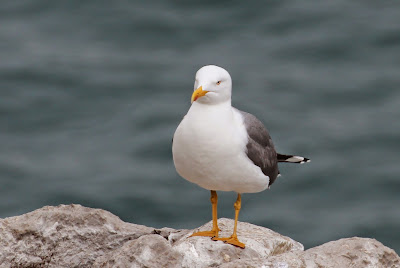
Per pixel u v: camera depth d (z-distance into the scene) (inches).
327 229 738.8
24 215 426.3
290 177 826.2
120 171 850.8
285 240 420.5
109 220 433.4
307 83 1032.2
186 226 753.0
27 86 1045.8
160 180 829.8
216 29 1190.3
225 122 372.8
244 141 377.7
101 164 867.4
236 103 987.9
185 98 1018.1
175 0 1254.9
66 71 1079.0
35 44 1162.6
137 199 796.6
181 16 1220.5
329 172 834.2
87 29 1203.2
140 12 1232.8
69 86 1047.0
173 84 1053.2
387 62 1072.2
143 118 968.9
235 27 1192.8
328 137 906.7
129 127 951.6
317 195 797.9
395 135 903.7
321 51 1111.6
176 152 382.3
